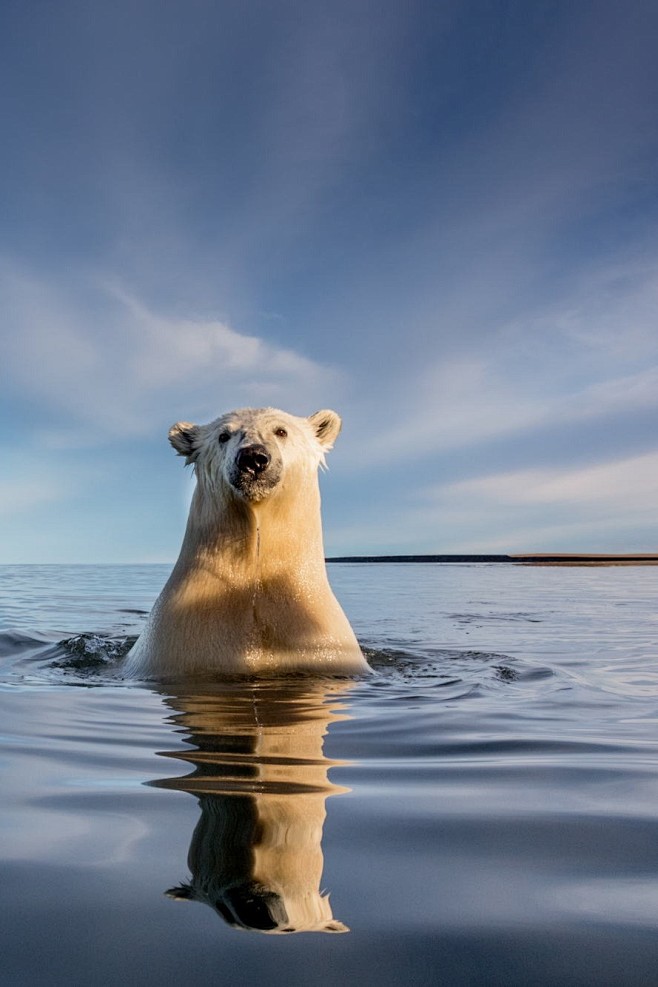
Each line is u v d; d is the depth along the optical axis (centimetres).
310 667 657
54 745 346
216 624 655
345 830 221
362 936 154
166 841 207
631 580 3344
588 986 136
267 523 670
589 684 623
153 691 543
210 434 721
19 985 133
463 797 262
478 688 581
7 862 189
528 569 5362
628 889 180
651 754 348
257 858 196
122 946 147
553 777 296
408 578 3641
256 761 319
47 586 2503
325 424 780
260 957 144
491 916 164
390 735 391
